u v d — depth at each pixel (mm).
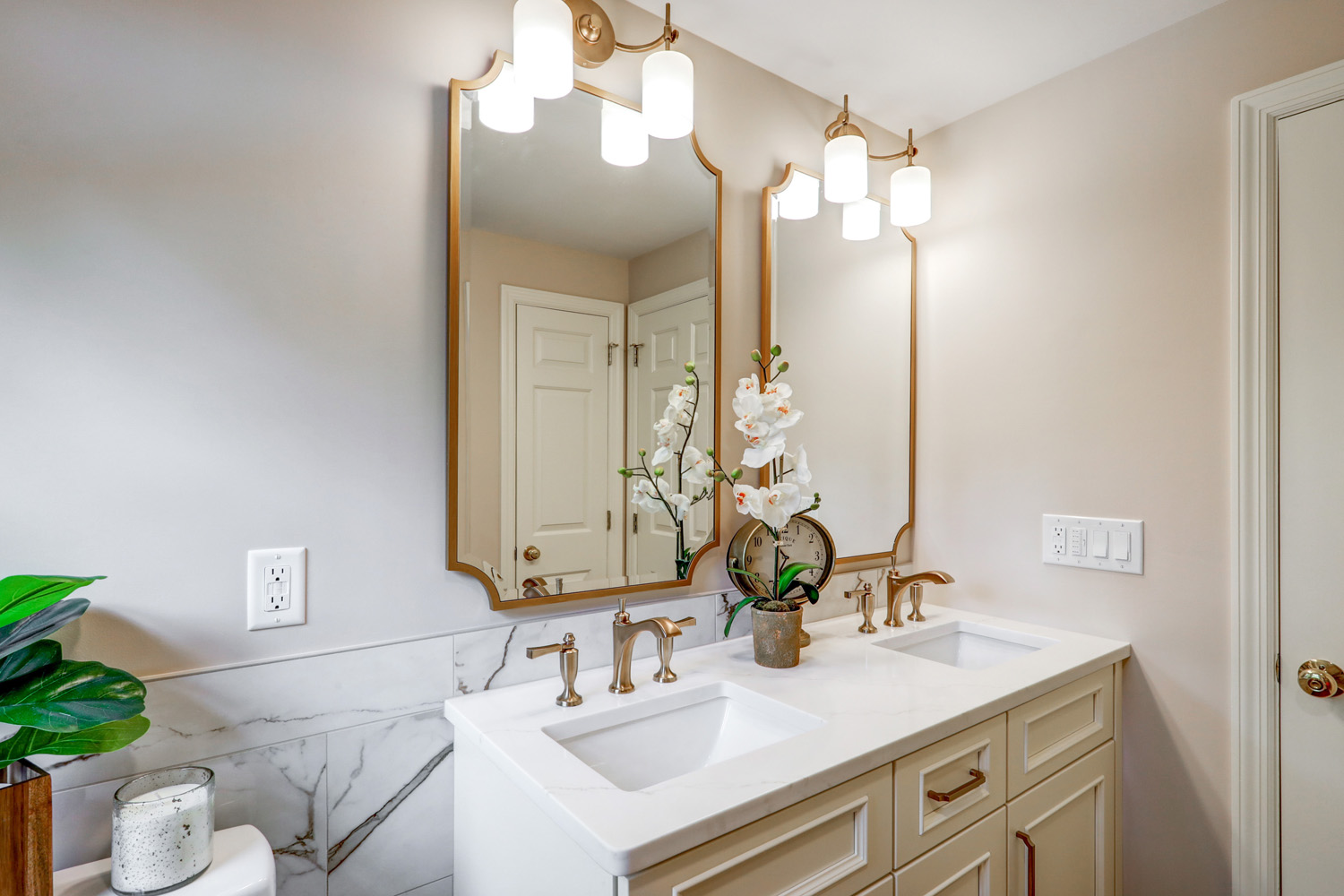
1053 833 1310
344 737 1063
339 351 1069
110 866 855
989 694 1179
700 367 1497
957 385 1883
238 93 989
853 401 1812
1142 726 1514
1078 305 1624
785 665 1327
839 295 1782
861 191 1561
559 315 1288
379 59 1112
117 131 904
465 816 1108
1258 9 1350
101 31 896
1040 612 1696
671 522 1442
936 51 1582
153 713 917
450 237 1156
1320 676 1239
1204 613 1416
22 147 849
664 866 751
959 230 1886
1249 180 1350
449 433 1150
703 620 1498
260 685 994
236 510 984
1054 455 1669
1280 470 1318
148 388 922
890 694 1178
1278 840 1319
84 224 882
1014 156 1761
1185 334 1445
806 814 889
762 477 1617
